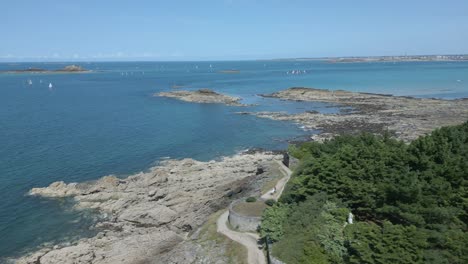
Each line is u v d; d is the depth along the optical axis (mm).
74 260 42750
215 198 57594
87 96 174250
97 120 114375
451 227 32812
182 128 103500
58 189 60062
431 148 42406
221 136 94812
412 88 179875
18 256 43750
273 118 115562
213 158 77625
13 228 49625
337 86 196250
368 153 44375
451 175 37875
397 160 42000
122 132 98250
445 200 35219
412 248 30188
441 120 101625
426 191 36219
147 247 45719
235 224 44844
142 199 57844
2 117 118750
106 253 44469
